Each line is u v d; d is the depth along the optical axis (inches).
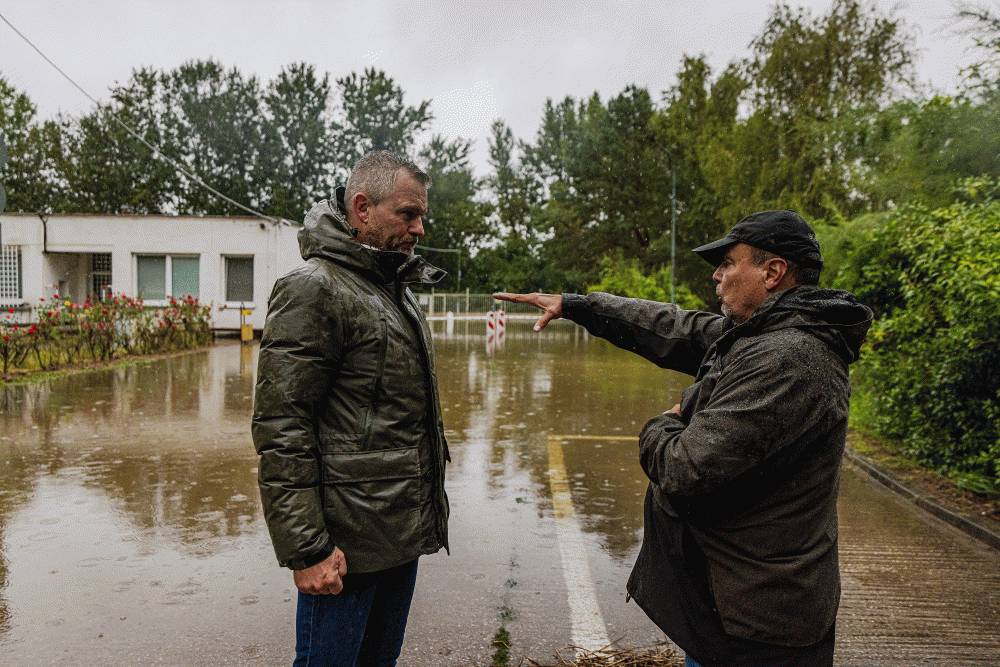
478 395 429.7
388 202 83.3
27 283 778.8
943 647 125.0
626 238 1614.2
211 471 232.5
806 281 74.8
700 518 71.6
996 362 218.4
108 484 216.1
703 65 1305.4
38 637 120.3
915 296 245.4
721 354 75.7
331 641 80.2
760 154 774.5
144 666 111.2
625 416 361.4
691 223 1446.9
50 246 778.8
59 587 141.4
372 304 80.4
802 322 69.4
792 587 68.1
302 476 75.0
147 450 261.1
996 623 134.7
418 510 83.0
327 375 77.2
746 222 76.2
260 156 1724.9
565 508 205.0
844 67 744.3
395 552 80.7
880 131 405.4
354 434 79.3
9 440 273.7
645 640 124.0
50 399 366.6
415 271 85.7
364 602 81.7
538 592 144.3
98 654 114.8
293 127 1764.3
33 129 1660.9
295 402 75.0
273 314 76.8
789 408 66.1
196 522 182.7
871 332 275.6
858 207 517.0
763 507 68.9
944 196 304.8
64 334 512.7
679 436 71.5
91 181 1624.0
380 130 1835.6
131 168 1625.2
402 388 81.5
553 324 1406.3
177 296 799.1
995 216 209.2
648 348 94.5
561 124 2320.4
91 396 379.2
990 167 294.4
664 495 75.5
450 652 118.6
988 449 220.4
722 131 988.6
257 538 171.5
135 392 395.5
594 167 1594.5
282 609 132.6
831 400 67.6
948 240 220.2
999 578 157.0
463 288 2148.1
